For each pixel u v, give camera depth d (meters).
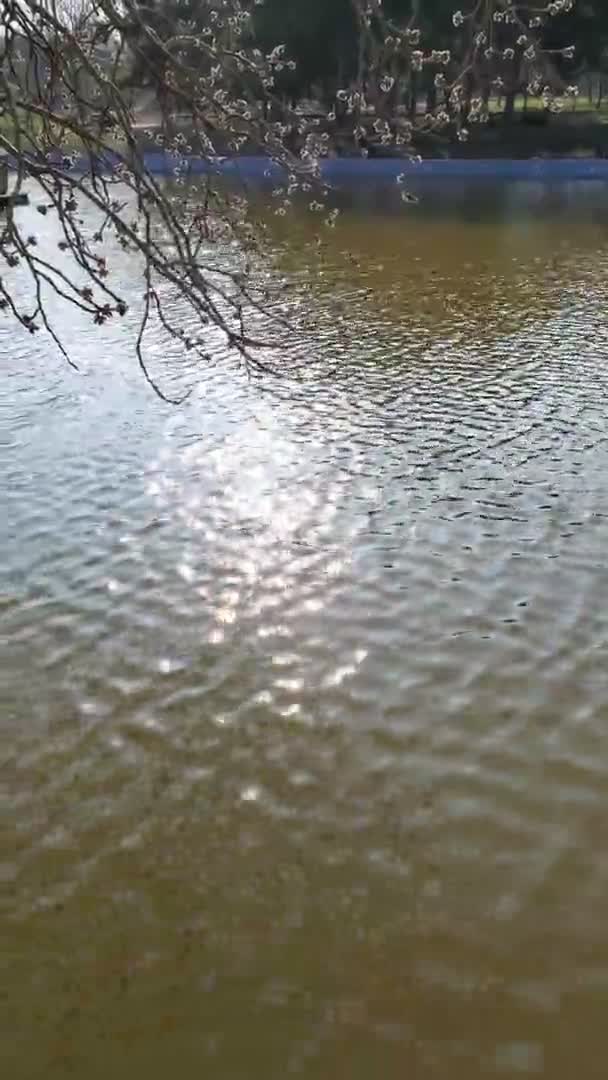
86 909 4.00
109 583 6.40
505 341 11.98
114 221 3.39
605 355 11.30
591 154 33.31
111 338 12.16
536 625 5.86
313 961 3.76
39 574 6.50
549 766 4.73
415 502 7.50
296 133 4.64
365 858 4.24
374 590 6.30
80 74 3.72
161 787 4.67
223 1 4.14
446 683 5.36
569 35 29.77
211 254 17.38
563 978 3.66
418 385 10.25
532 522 7.13
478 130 33.97
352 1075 3.30
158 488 7.78
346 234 20.25
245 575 6.50
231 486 7.82
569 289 14.86
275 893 4.07
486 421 9.16
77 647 5.74
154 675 5.49
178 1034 3.46
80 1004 3.58
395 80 4.27
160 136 4.07
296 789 4.64
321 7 26.86
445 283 15.37
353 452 8.47
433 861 4.21
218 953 3.79
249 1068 3.33
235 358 11.20
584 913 3.94
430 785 4.64
